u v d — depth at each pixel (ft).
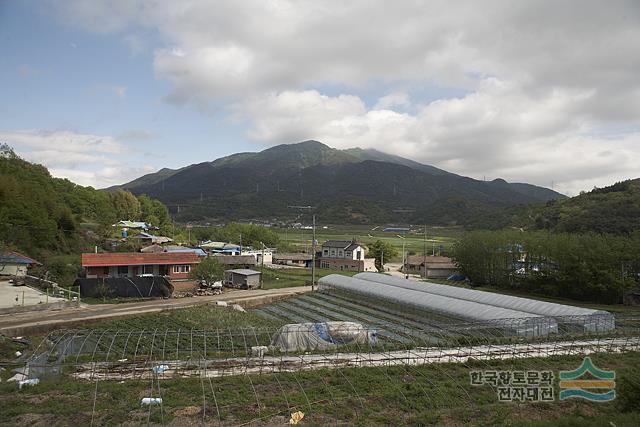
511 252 201.16
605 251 159.22
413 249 367.86
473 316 116.67
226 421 53.01
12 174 255.09
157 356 82.64
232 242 355.97
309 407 57.00
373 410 57.93
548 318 103.04
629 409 57.98
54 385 62.54
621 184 285.02
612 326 107.14
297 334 91.30
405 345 91.30
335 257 292.20
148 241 317.22
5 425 50.11
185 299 163.94
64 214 248.93
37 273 178.60
